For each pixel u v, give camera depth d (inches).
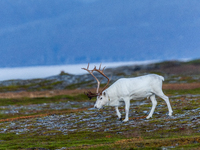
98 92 3019.2
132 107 4128.9
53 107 5561.0
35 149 2021.4
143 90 2891.2
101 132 2625.5
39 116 4101.9
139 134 2310.5
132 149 1775.3
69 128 3036.4
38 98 6806.1
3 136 2864.2
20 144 2290.8
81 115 3838.6
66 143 2228.1
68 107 5551.2
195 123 2529.5
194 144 1758.1
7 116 4635.8
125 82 2920.8
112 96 2965.1
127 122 2908.5
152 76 2928.2
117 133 2498.8
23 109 5315.0
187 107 3447.3
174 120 2743.6
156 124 2664.9
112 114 3661.4
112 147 1855.3
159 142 1860.2
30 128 3233.3
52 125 3307.1
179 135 2127.2
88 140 2269.9
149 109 3690.9
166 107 3683.6
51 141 2432.3
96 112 3988.7
